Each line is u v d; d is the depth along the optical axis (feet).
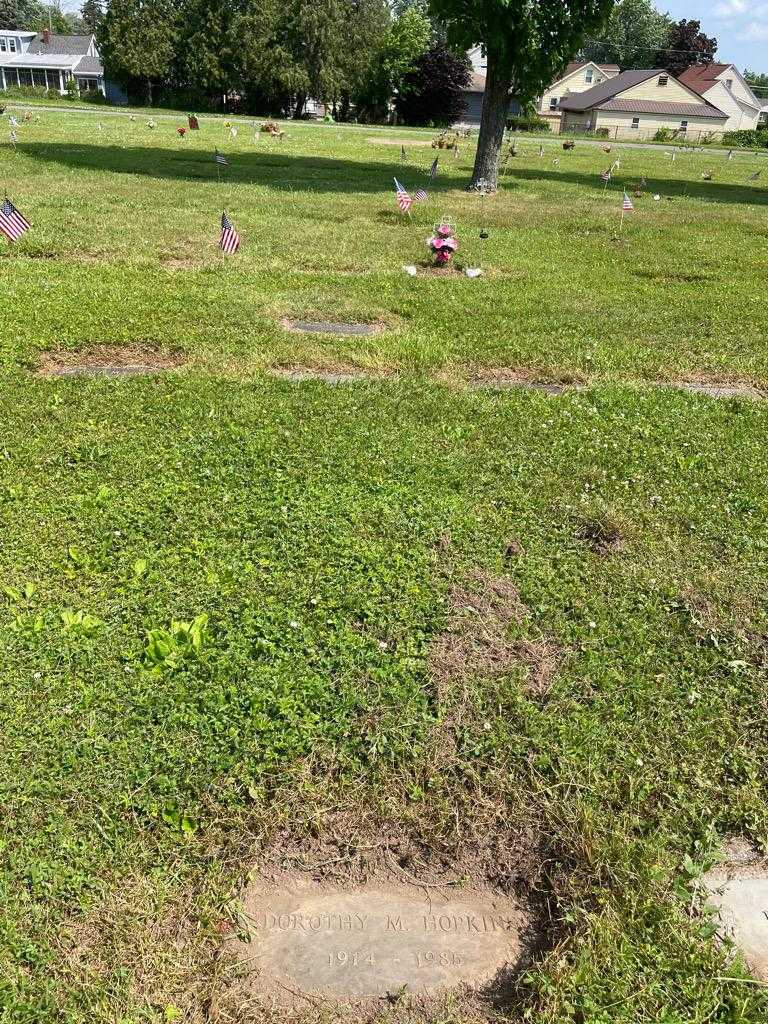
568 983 7.24
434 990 7.45
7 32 224.33
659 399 21.07
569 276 35.17
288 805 8.87
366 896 8.27
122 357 21.93
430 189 62.34
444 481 15.76
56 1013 6.91
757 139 188.24
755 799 9.16
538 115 220.84
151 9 161.99
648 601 12.41
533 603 12.21
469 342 24.63
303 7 157.99
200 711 9.88
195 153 77.30
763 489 16.17
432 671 10.71
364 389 20.30
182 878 8.08
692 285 35.22
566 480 16.15
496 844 8.73
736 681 10.96
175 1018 6.96
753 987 7.29
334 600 11.85
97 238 35.76
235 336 23.65
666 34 282.36
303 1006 7.21
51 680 10.09
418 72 178.19
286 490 15.02
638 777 9.31
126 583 12.12
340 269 33.78
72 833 8.33
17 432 16.66
